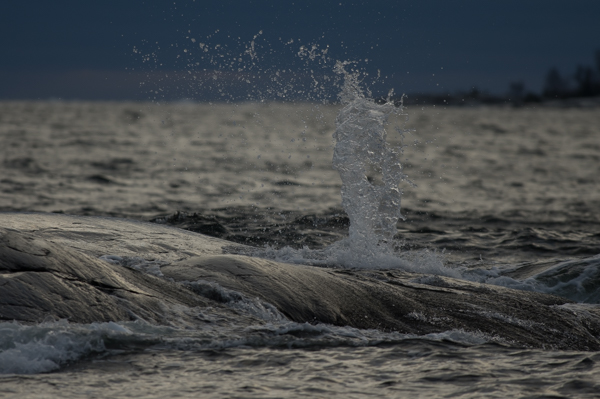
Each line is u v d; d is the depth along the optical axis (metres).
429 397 15.22
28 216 32.81
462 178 94.62
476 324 24.59
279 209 58.88
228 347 18.78
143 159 107.94
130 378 16.09
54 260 21.39
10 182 72.19
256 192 71.19
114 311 20.16
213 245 33.53
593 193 80.19
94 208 58.19
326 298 24.67
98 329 18.59
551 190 82.75
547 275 33.81
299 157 119.75
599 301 31.64
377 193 36.03
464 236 50.03
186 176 85.25
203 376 16.36
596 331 26.27
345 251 34.44
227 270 25.36
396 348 19.23
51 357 16.98
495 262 40.75
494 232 52.03
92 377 16.08
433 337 22.61
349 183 35.94
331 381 16.22
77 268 21.66
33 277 20.16
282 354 18.30
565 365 17.62
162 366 16.97
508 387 15.89
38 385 15.44
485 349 19.25
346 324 23.50
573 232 52.88
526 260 42.41
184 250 31.00
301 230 48.16
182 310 21.47
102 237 30.55
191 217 49.78
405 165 111.25
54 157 104.44
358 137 36.44
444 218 58.78
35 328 18.06
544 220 59.00
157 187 73.75
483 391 15.61
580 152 152.38
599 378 16.55
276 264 26.80
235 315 21.94
